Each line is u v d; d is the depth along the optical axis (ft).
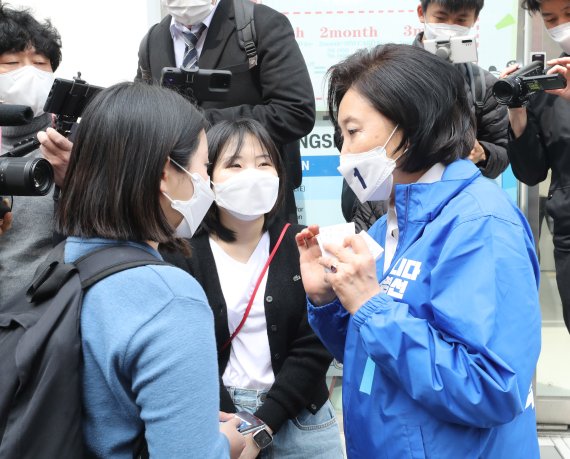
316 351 6.15
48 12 10.73
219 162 6.29
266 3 10.77
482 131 9.07
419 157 4.39
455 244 4.03
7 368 3.44
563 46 8.66
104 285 3.47
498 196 4.26
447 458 4.11
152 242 3.92
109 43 10.83
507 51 10.69
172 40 9.14
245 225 6.33
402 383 4.00
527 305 3.94
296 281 6.29
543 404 11.18
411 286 4.24
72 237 3.80
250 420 5.30
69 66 10.84
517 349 3.88
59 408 3.31
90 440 3.47
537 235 11.10
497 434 4.21
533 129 8.68
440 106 4.27
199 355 3.43
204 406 3.41
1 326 3.64
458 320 3.90
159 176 3.66
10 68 7.62
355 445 4.62
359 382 4.57
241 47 8.59
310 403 6.21
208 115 8.18
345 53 10.82
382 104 4.28
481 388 3.77
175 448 3.31
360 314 4.09
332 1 10.71
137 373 3.36
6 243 7.33
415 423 4.17
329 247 4.31
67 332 3.39
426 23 8.93
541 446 10.66
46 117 7.87
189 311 3.47
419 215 4.36
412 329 3.94
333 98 4.76
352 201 8.89
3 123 5.86
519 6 10.56
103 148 3.64
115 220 3.64
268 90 8.54
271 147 6.46
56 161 6.60
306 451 6.19
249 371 6.15
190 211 3.99
